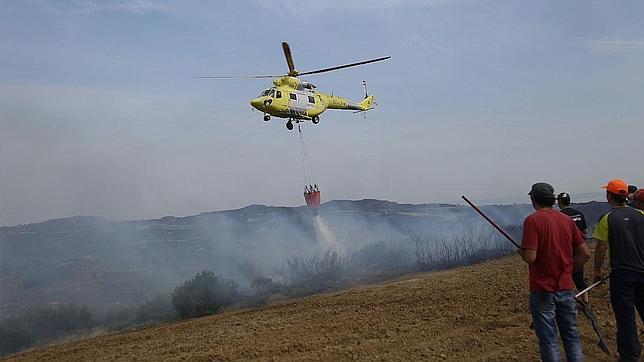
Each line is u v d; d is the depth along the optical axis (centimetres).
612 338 733
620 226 614
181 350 843
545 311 549
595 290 1026
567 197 849
